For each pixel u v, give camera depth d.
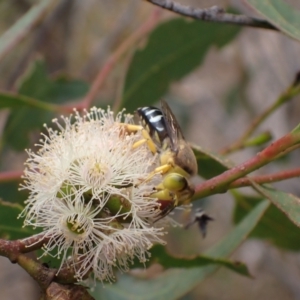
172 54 0.39
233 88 0.57
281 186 0.44
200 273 0.34
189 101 0.61
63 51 0.55
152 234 0.30
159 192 0.30
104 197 0.30
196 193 0.30
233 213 0.36
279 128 0.46
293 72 0.48
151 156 0.31
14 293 0.60
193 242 0.59
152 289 0.35
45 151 0.31
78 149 0.30
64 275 0.29
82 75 0.57
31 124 0.41
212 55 0.61
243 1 0.32
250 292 0.60
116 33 0.59
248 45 0.52
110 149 0.30
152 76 0.39
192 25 0.39
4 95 0.37
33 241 0.29
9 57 0.59
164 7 0.32
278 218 0.35
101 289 0.35
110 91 0.49
